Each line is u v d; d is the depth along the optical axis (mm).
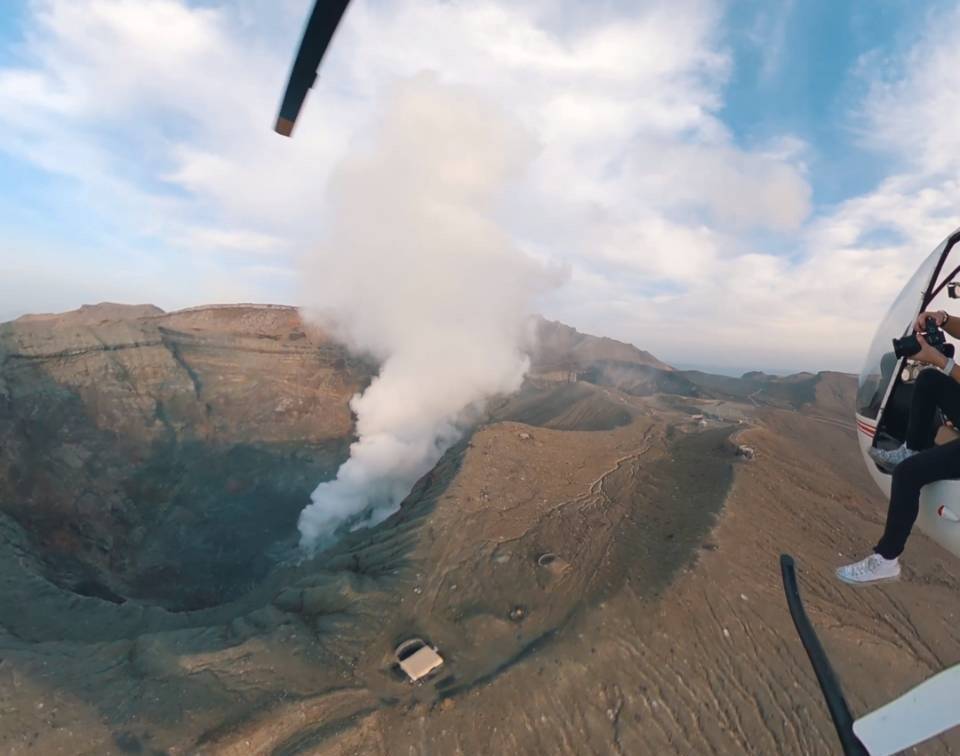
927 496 3055
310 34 2049
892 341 3689
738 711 15156
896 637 17719
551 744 13922
